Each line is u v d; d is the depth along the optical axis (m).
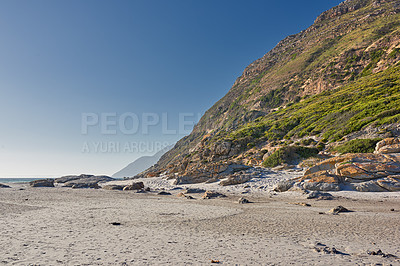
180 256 6.12
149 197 25.38
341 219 12.20
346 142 40.53
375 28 98.56
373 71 77.56
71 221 11.07
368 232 9.28
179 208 16.30
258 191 28.69
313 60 113.75
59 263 5.46
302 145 48.47
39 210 14.35
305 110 69.12
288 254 6.39
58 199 21.22
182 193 27.88
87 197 23.86
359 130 43.09
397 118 39.22
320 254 6.38
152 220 11.76
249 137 61.66
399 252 6.64
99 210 14.87
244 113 111.38
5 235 8.17
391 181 24.33
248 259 5.93
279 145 52.84
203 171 41.81
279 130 62.38
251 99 119.75
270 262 5.71
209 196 24.69
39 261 5.58
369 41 90.56
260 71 152.00
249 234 8.88
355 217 12.79
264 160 44.94
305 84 98.06
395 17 100.44
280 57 148.25
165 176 53.59
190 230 9.55
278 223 11.17
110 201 20.44
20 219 11.32
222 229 9.77
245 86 147.00
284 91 104.94
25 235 8.23
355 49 91.38
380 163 26.69
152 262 5.62
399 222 11.36
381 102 48.38
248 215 13.55
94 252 6.39
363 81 71.88
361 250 6.82
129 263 5.52
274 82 117.75
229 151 57.91
